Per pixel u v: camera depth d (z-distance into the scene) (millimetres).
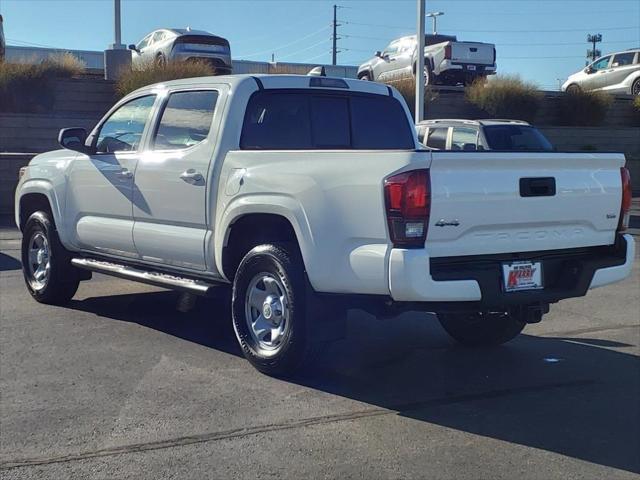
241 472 4086
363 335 7055
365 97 6953
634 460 4328
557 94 27375
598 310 8211
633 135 26281
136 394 5250
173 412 4922
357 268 4891
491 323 6469
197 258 6094
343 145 6723
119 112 7184
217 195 5875
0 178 16375
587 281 5375
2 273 9695
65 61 21734
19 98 20328
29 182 7977
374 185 4801
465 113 25094
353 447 4430
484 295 4910
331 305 5348
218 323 7223
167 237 6289
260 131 6148
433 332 7195
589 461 4309
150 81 20141
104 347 6379
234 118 5984
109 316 7473
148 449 4363
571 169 5332
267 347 5629
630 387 5629
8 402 5082
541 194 5145
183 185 6125
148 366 5879
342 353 6414
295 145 6363
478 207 4879
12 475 4027
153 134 6633
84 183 7199
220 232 5824
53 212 7555
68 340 6582
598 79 29203
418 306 4910
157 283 6516
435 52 24766
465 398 5320
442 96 24703
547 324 7598
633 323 7648
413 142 7270
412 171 4680
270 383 5520
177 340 6621
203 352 6266
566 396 5406
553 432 4727
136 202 6598
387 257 4734
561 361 6285
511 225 5047
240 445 4430
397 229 4703
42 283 7918
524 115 25453
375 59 28234
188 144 6270
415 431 4695
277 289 5547
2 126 19156
